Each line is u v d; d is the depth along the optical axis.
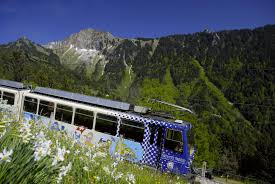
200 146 45.62
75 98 20.41
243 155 73.44
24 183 2.46
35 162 2.62
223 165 60.97
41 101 20.84
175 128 17.78
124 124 18.48
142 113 19.19
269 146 77.62
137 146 18.00
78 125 19.47
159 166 17.56
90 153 5.06
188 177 17.39
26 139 2.76
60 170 2.84
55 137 5.91
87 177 4.29
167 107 48.28
